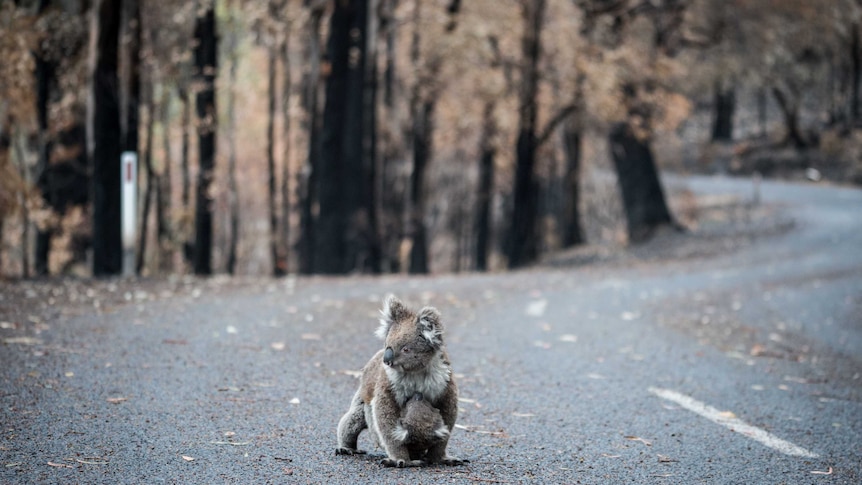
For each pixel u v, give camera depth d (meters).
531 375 9.90
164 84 30.62
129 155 17.77
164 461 6.04
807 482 6.37
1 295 13.80
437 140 36.81
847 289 20.77
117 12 18.97
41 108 22.73
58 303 13.30
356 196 29.86
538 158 34.75
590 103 31.42
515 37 31.14
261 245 46.34
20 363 8.84
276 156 38.81
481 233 37.84
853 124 70.19
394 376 5.84
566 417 8.02
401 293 17.14
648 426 7.83
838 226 36.78
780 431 7.93
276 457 6.26
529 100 31.22
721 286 20.97
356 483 5.67
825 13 44.81
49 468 5.75
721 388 9.79
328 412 7.68
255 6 28.53
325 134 28.47
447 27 30.39
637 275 23.39
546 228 46.00
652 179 36.81
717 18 36.56
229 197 39.44
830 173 63.84
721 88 51.81
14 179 19.17
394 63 35.56
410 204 36.00
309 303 14.97
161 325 11.76
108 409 7.36
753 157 68.94
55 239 23.12
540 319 14.54
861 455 7.23
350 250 30.20
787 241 32.44
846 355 12.85
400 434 5.86
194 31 27.05
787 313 17.03
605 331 13.57
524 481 5.97
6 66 18.89
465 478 5.88
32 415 7.02
